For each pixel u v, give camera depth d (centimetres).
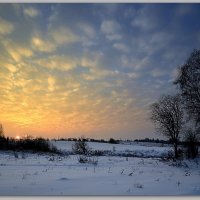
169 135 3328
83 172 1477
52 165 1812
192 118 2598
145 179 1277
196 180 1330
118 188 982
